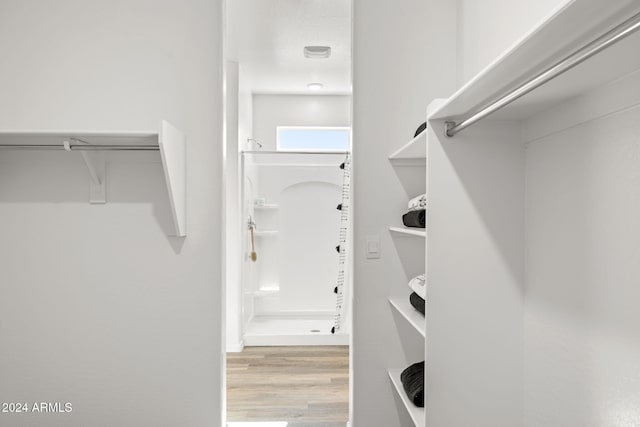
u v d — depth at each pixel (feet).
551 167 4.45
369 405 7.11
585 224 3.98
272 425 7.70
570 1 2.33
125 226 6.97
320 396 9.17
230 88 12.39
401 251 7.13
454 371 4.80
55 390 6.93
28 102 6.88
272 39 10.62
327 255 15.97
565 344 4.24
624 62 3.12
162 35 7.01
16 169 6.88
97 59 6.95
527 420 4.85
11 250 6.89
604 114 3.65
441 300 4.79
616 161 3.61
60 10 6.90
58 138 6.07
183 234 6.86
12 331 6.90
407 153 6.43
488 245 4.85
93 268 6.95
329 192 16.01
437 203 4.80
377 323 7.11
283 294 15.87
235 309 12.41
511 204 4.87
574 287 4.12
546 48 3.02
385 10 7.21
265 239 15.88
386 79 7.20
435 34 7.23
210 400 7.04
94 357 6.96
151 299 7.00
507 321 4.85
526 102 4.15
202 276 7.04
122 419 6.98
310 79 13.97
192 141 7.04
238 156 12.47
